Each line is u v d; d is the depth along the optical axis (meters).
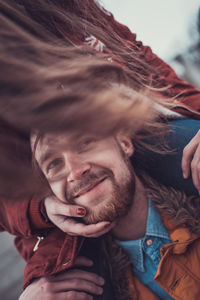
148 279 0.73
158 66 0.93
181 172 0.72
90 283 0.70
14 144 0.38
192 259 0.69
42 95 0.35
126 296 0.73
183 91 0.87
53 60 0.42
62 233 0.78
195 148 0.69
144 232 0.72
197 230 0.70
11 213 0.78
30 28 0.54
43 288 0.68
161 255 0.67
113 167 0.59
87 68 0.42
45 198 0.71
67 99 0.36
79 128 0.36
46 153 0.44
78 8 0.75
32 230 0.79
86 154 0.54
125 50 0.81
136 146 0.73
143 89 0.70
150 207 0.72
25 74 0.36
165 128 0.73
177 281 0.68
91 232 0.64
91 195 0.60
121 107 0.38
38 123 0.36
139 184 0.73
